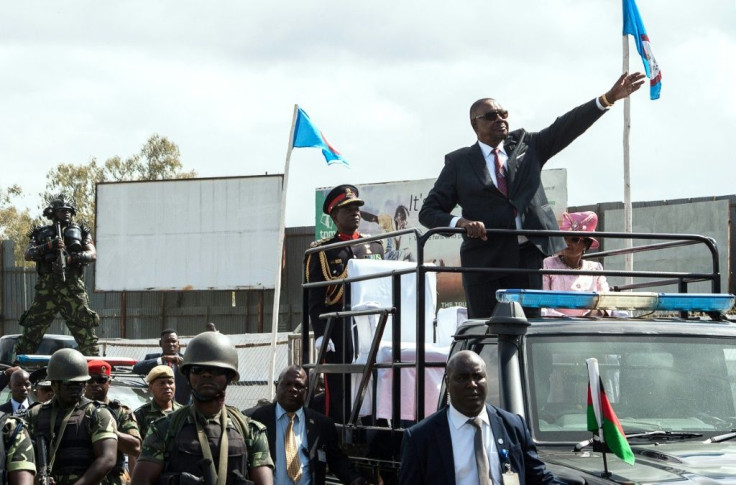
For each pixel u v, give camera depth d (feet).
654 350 19.61
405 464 17.03
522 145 25.21
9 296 107.96
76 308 45.24
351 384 25.07
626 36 50.93
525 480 16.99
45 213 45.65
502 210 24.52
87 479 24.27
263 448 17.71
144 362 41.09
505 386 18.48
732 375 19.51
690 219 76.74
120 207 113.19
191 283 109.91
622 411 19.06
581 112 24.71
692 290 73.56
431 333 27.99
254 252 107.14
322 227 99.09
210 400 17.12
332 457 24.79
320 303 29.30
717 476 15.55
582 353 19.25
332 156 57.98
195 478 16.51
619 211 79.61
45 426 24.58
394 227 91.71
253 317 107.24
